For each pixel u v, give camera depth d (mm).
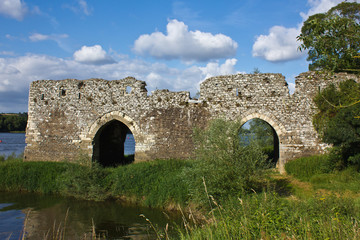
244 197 11922
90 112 22094
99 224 14359
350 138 15172
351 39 7652
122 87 21828
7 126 91125
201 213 14219
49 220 14898
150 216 15289
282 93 19391
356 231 7074
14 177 20469
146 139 20984
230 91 20062
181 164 18781
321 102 18531
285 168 18688
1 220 14812
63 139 22312
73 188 18781
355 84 17312
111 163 26312
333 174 16516
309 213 9438
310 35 7816
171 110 20812
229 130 14891
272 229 7828
